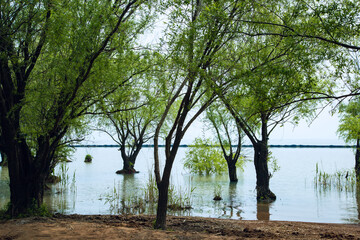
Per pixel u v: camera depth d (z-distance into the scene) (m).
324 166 40.81
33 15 11.93
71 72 11.91
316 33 9.14
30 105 12.72
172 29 10.23
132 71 14.20
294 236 10.09
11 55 12.27
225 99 10.59
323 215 15.41
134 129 34.56
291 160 53.88
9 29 11.67
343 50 9.62
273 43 11.42
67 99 12.39
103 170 37.38
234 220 13.30
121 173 33.69
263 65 9.88
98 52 11.70
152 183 18.34
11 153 13.29
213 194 21.31
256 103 9.64
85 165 44.62
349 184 25.19
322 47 9.37
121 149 34.53
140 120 33.66
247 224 12.31
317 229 11.53
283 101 9.39
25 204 13.41
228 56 10.80
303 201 18.98
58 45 12.08
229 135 27.89
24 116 13.09
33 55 12.77
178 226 11.71
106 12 11.73
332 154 73.62
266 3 10.32
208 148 32.94
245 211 16.27
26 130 13.30
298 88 8.83
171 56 10.66
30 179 13.59
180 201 16.86
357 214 15.63
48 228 10.12
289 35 9.12
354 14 8.48
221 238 9.35
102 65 12.15
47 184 25.22
